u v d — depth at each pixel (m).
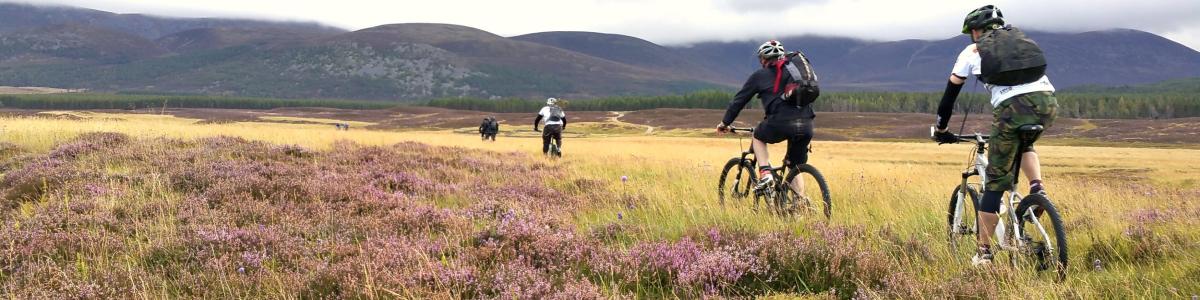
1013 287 4.16
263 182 8.20
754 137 7.33
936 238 5.79
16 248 5.09
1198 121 163.75
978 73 4.98
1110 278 4.39
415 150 15.66
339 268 4.50
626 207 7.89
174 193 8.01
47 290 4.17
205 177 8.64
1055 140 144.12
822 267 4.61
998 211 4.95
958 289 4.10
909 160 54.66
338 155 12.75
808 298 4.20
